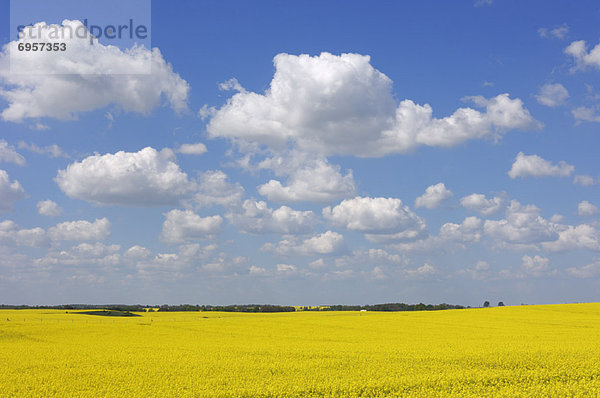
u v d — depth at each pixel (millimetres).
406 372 24625
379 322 67625
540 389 20422
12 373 25516
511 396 19047
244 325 64812
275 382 22328
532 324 62000
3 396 20359
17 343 43344
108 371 25781
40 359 30547
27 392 20969
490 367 26078
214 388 21391
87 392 20844
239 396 19812
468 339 43250
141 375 24625
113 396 19969
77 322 76125
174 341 44625
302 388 20969
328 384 21656
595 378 22656
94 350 35938
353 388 20828
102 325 64500
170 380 23219
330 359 29297
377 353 31828
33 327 59469
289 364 27484
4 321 74688
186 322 71562
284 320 74375
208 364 27766
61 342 44250
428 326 60156
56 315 98938
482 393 20016
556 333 48781
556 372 23875
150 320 85500
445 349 33875
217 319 82438
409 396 19406
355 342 41469
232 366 26938
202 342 43219
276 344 40156
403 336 47344
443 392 19781
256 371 25453
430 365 26625
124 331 56906
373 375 23875
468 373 23781
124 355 32406
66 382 23109
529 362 26672
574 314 78188
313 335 49844
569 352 30500
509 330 53250
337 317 81562
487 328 56344
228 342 43031
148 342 43594
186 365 27422
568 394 19406
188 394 20125
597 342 38875
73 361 29453
